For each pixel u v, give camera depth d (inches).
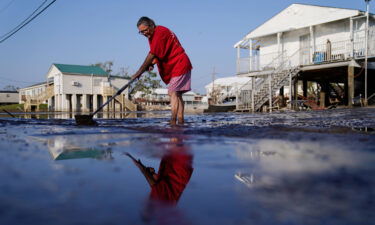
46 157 37.4
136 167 30.8
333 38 604.4
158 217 14.9
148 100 1995.6
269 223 14.1
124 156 39.8
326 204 16.9
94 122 140.0
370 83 676.1
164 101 2206.0
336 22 598.2
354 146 48.4
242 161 33.9
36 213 15.1
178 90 143.2
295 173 26.5
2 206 16.1
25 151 43.8
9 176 24.7
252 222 14.2
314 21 613.9
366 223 14.0
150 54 141.0
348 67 522.6
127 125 132.0
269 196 18.9
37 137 71.6
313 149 44.9
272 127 102.3
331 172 26.6
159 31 138.6
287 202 17.6
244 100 662.5
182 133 82.0
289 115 231.1
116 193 19.6
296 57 658.2
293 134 74.6
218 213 15.6
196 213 15.6
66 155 39.7
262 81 689.0
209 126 112.5
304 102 585.6
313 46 589.0
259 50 789.2
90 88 1317.7
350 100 520.1
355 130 86.7
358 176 25.0
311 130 87.3
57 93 1301.7
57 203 17.0
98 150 46.3
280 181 23.4
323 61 554.3
